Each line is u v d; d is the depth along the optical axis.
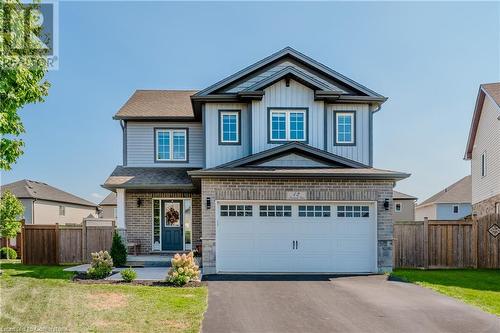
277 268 13.49
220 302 9.13
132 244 16.27
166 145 18.30
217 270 13.30
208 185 13.47
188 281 11.23
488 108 21.72
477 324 7.71
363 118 16.59
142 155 18.17
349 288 10.89
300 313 8.35
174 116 18.02
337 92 15.69
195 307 8.44
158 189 16.67
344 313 8.38
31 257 17.30
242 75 16.23
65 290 9.80
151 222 17.28
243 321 7.73
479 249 15.77
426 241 15.61
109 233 17.34
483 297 9.95
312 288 10.84
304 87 15.98
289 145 14.48
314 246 13.60
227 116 16.30
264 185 13.55
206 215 13.39
